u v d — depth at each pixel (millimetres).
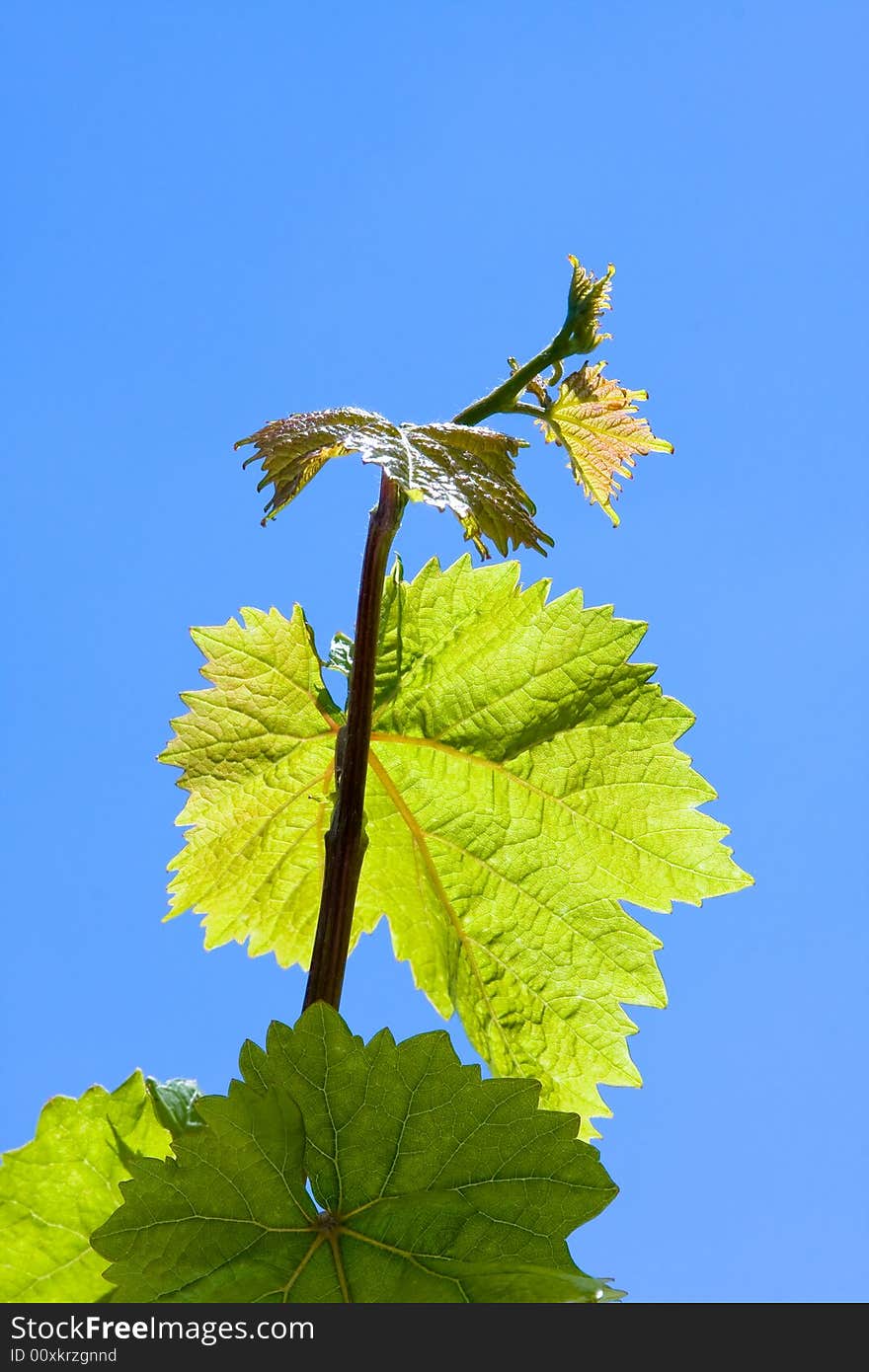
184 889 883
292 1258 738
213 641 872
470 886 887
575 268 821
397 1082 740
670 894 867
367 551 781
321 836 896
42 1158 774
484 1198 740
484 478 767
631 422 833
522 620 867
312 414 770
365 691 775
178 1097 783
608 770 868
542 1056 880
